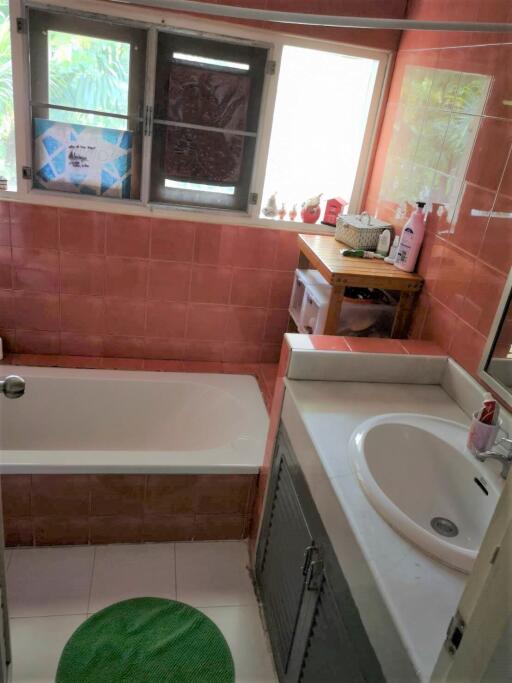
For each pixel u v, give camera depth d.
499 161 1.72
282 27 2.44
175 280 2.83
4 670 1.22
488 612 0.69
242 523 2.39
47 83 2.41
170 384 2.79
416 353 1.93
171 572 2.23
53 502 2.18
